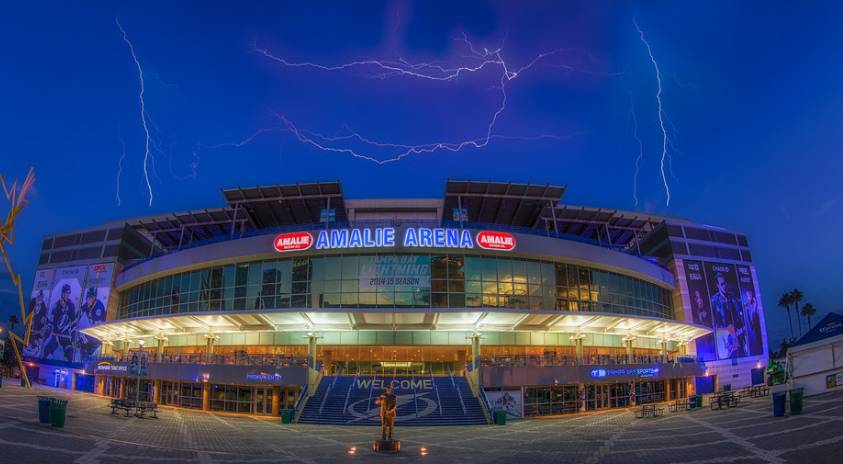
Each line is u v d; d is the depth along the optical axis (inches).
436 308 1902.1
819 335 1386.6
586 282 2303.2
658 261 3171.8
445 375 1985.7
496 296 2084.2
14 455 711.1
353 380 1855.3
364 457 884.0
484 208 2541.8
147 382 2137.1
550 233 2443.4
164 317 2050.9
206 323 2133.4
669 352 2815.0
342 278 2053.4
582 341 2267.5
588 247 2288.4
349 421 1544.0
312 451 955.3
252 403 1811.0
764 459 754.2
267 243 2116.1
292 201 2456.9
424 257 2066.9
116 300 3088.1
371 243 2030.0
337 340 2124.8
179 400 1989.4
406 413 1604.3
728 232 3294.8
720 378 2979.8
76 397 2033.7
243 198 2428.6
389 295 2018.9
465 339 2144.4
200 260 2247.8
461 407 1656.0
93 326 2433.6
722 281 3152.1
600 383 1987.0
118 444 910.4
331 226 2225.6
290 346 2182.6
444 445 1056.2
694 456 831.1
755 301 3223.4
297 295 2070.6
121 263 3161.9
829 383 1342.3
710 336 3021.7
